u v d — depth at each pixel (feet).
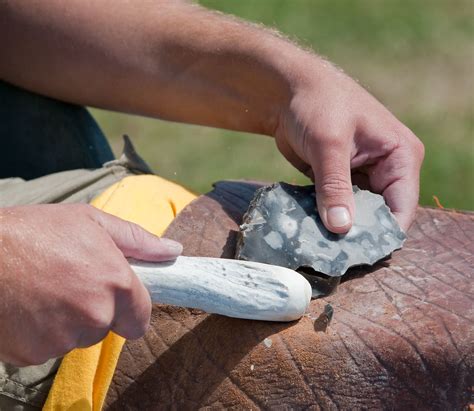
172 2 11.05
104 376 8.30
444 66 25.89
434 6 29.04
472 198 20.65
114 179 10.30
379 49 26.66
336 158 9.01
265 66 9.93
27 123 11.53
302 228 8.61
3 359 7.50
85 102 11.36
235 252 8.73
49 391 8.38
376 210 8.91
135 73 10.77
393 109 23.89
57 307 7.21
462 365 7.68
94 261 7.31
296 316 7.96
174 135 22.91
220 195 9.60
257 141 22.71
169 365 8.31
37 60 11.06
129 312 7.51
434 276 8.47
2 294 7.14
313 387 7.87
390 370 7.78
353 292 8.36
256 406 7.95
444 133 22.93
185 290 7.81
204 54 10.35
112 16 10.77
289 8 28.45
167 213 9.28
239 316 7.96
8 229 7.25
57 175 10.48
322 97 9.45
